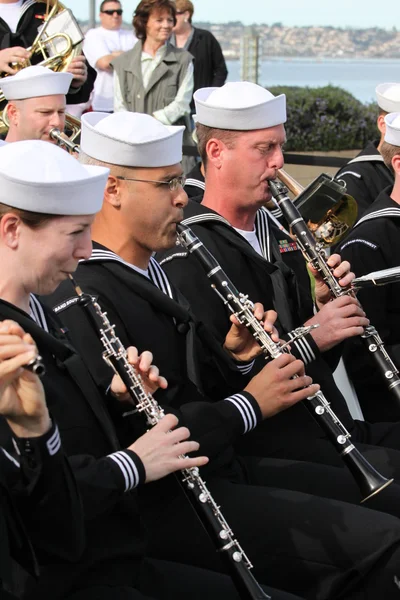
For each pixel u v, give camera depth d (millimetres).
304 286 5371
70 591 3461
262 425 4820
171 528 4105
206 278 4707
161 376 3957
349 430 5027
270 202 5621
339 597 3947
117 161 4109
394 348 5488
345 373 5465
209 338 4336
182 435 3604
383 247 5609
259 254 4973
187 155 9883
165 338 4156
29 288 3385
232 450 4453
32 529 3215
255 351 4414
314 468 4570
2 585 3285
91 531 3502
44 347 3467
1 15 7289
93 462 3463
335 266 4801
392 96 7121
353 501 4441
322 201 5027
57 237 3336
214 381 4430
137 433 3852
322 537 3959
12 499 3109
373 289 5465
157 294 4152
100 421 3592
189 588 3734
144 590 3732
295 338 4465
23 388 2920
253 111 4836
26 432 3037
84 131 4246
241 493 4176
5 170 3281
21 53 6883
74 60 7164
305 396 4145
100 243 4203
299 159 9461
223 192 4992
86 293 3938
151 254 4305
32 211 3295
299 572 3969
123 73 10023
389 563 3896
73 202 3330
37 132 6125
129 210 4145
